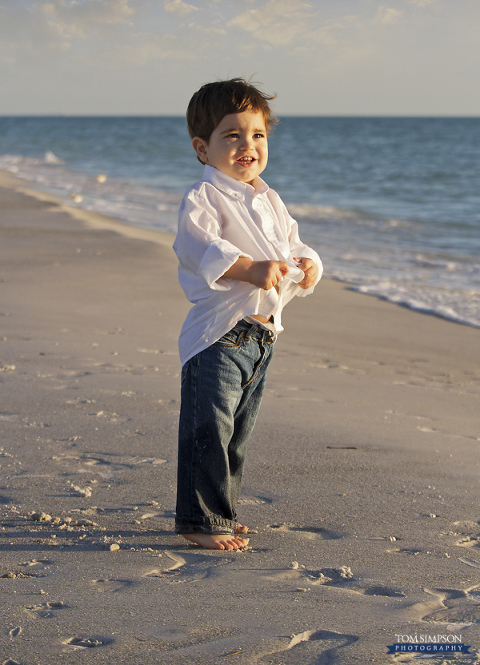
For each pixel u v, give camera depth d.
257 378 2.55
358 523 2.81
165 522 2.79
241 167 2.49
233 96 2.43
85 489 3.09
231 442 2.60
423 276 10.45
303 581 2.21
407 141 64.00
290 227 2.69
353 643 1.74
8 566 2.28
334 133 85.25
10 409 4.19
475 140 65.56
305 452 3.68
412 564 2.38
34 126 121.31
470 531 2.74
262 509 2.97
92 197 20.33
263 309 2.45
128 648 1.70
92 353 5.65
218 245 2.29
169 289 8.51
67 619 1.86
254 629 1.81
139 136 72.31
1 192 18.97
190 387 2.48
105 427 3.94
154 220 15.89
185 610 1.93
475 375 6.02
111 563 2.33
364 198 21.39
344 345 6.84
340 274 10.45
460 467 3.57
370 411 4.63
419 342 7.09
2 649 1.69
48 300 7.74
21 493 3.04
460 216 17.25
